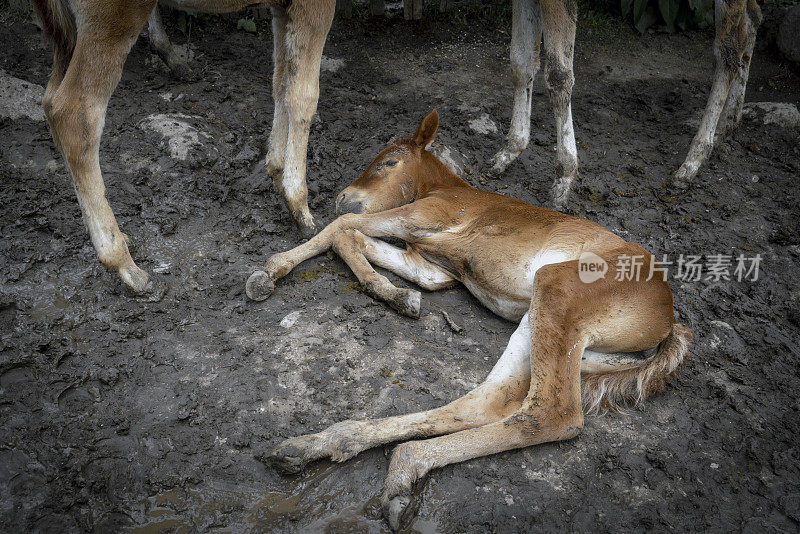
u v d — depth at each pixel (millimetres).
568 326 3148
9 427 3076
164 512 2807
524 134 5438
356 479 2980
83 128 3498
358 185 4492
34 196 4578
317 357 3604
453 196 4293
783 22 7773
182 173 5000
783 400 3619
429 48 7609
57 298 3865
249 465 3006
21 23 6629
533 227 3797
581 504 2959
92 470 2932
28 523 2695
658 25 8422
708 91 7207
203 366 3498
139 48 6609
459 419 3131
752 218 5305
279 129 4574
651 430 3393
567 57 4738
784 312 4320
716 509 2973
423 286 4223
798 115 6582
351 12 7812
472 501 2934
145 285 3920
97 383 3361
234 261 4285
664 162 5961
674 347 3369
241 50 7004
